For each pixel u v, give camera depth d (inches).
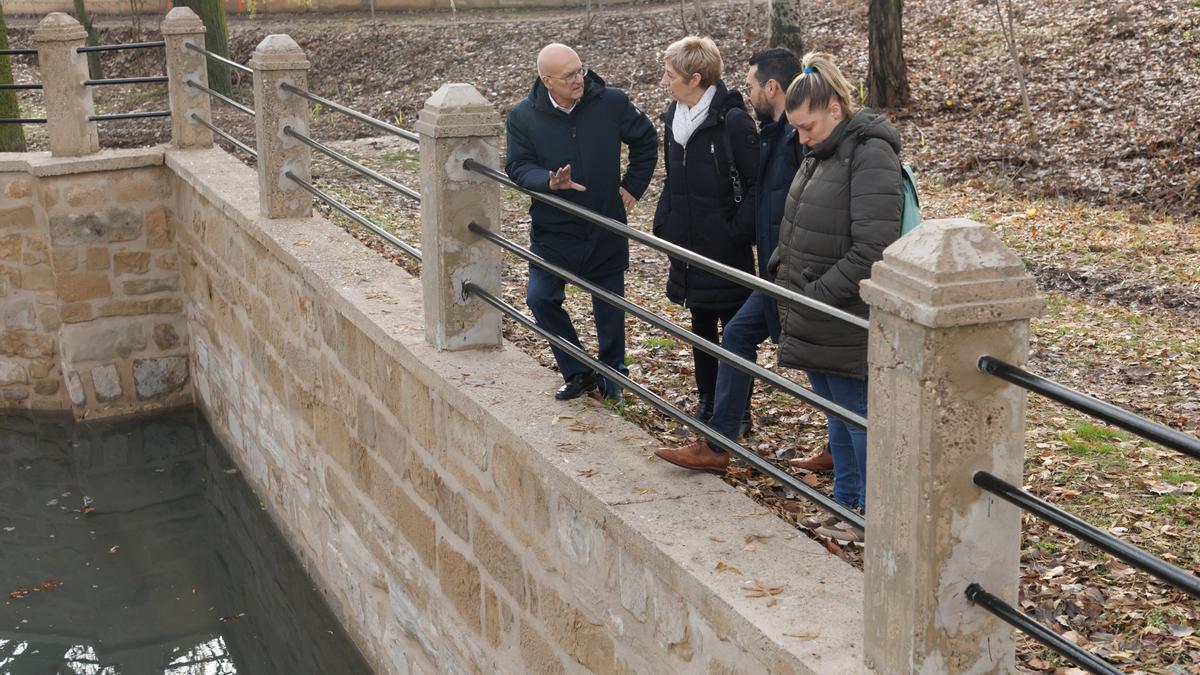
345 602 269.0
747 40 729.0
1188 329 298.2
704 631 129.2
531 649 175.9
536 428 170.1
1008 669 105.5
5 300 396.5
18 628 290.8
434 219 197.9
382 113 713.0
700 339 138.3
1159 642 151.8
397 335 211.9
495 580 185.8
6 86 381.1
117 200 385.4
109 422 400.2
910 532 101.2
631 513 142.8
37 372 402.3
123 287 393.1
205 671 272.1
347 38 874.1
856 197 142.4
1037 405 236.5
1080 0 672.4
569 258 192.7
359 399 239.3
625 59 733.9
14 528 339.9
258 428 323.9
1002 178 487.8
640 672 144.9
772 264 161.8
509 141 194.1
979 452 99.3
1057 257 375.6
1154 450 210.8
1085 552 174.4
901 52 597.9
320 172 464.1
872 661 109.0
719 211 183.9
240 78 790.5
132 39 947.3
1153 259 366.9
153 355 402.0
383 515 234.8
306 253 265.9
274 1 988.6
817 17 757.3
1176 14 605.0
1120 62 577.0
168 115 388.8
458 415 190.5
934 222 98.0
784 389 123.9
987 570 102.3
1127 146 490.9
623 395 211.2
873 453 105.4
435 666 218.5
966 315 94.4
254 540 329.4
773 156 171.9
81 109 382.0
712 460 154.3
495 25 848.9
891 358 101.0
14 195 385.1
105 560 322.7
